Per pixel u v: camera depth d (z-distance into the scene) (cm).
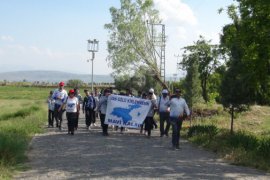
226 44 2216
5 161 1196
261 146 1434
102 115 2103
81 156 1420
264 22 1973
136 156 1434
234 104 2119
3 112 3372
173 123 1638
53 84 14888
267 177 1138
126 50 4934
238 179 1104
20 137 1672
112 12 4953
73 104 2047
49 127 2412
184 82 2861
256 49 2027
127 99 2164
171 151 1570
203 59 4988
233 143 1576
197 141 1788
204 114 3241
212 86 4875
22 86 13988
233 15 2200
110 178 1075
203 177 1110
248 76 2086
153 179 1070
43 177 1090
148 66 5000
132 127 2180
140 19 4941
